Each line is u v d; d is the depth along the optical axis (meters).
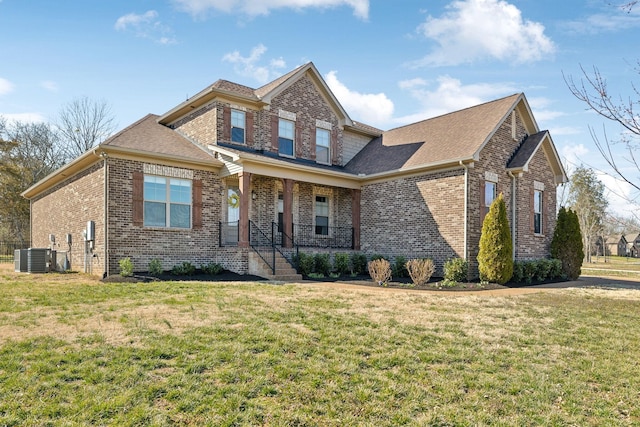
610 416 4.35
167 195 14.98
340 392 4.67
